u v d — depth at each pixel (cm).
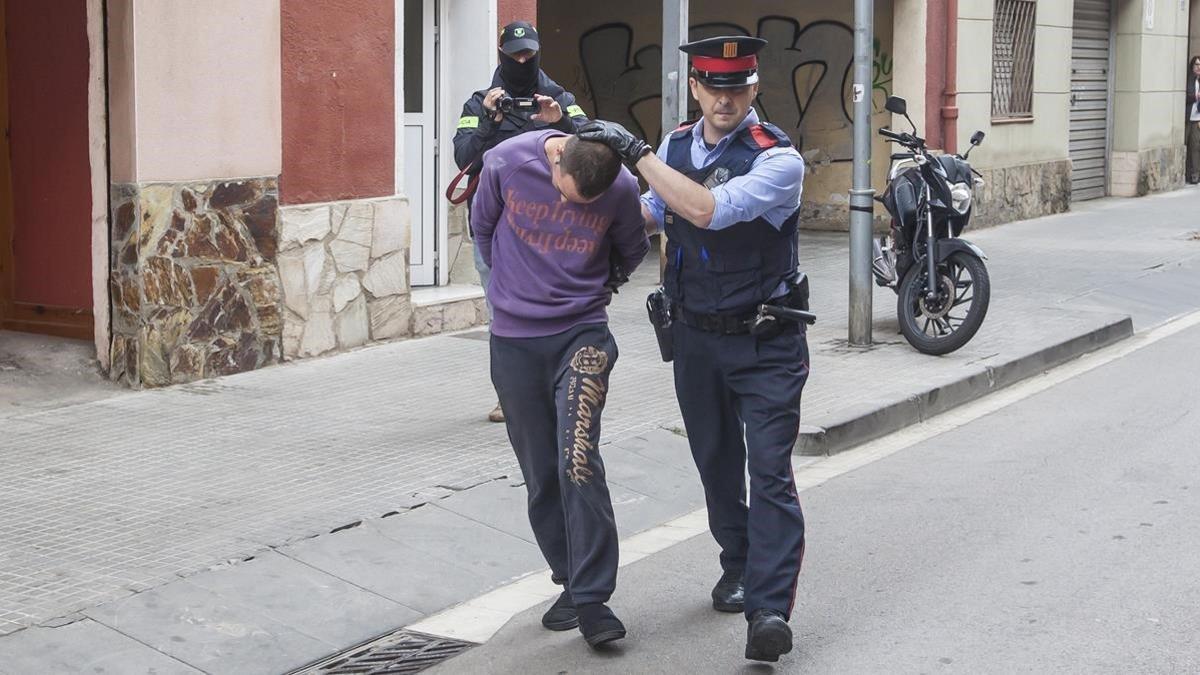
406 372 981
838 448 848
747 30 1883
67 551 606
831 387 954
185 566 592
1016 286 1407
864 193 1082
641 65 1938
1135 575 597
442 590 600
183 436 798
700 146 527
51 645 512
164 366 916
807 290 530
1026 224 1994
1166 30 2542
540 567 636
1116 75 2455
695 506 741
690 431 554
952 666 504
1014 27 2006
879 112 1820
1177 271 1538
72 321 975
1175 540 645
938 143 1839
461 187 1184
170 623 540
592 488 520
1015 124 2016
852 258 1092
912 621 551
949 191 1066
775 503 512
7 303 999
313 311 1020
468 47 1173
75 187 958
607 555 525
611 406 895
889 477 780
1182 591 575
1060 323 1195
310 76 1005
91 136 909
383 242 1074
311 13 1002
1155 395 982
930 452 841
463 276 1198
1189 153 2739
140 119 887
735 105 511
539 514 553
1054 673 494
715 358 527
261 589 577
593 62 1969
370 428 825
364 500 688
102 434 799
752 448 518
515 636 549
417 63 1162
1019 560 621
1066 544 643
